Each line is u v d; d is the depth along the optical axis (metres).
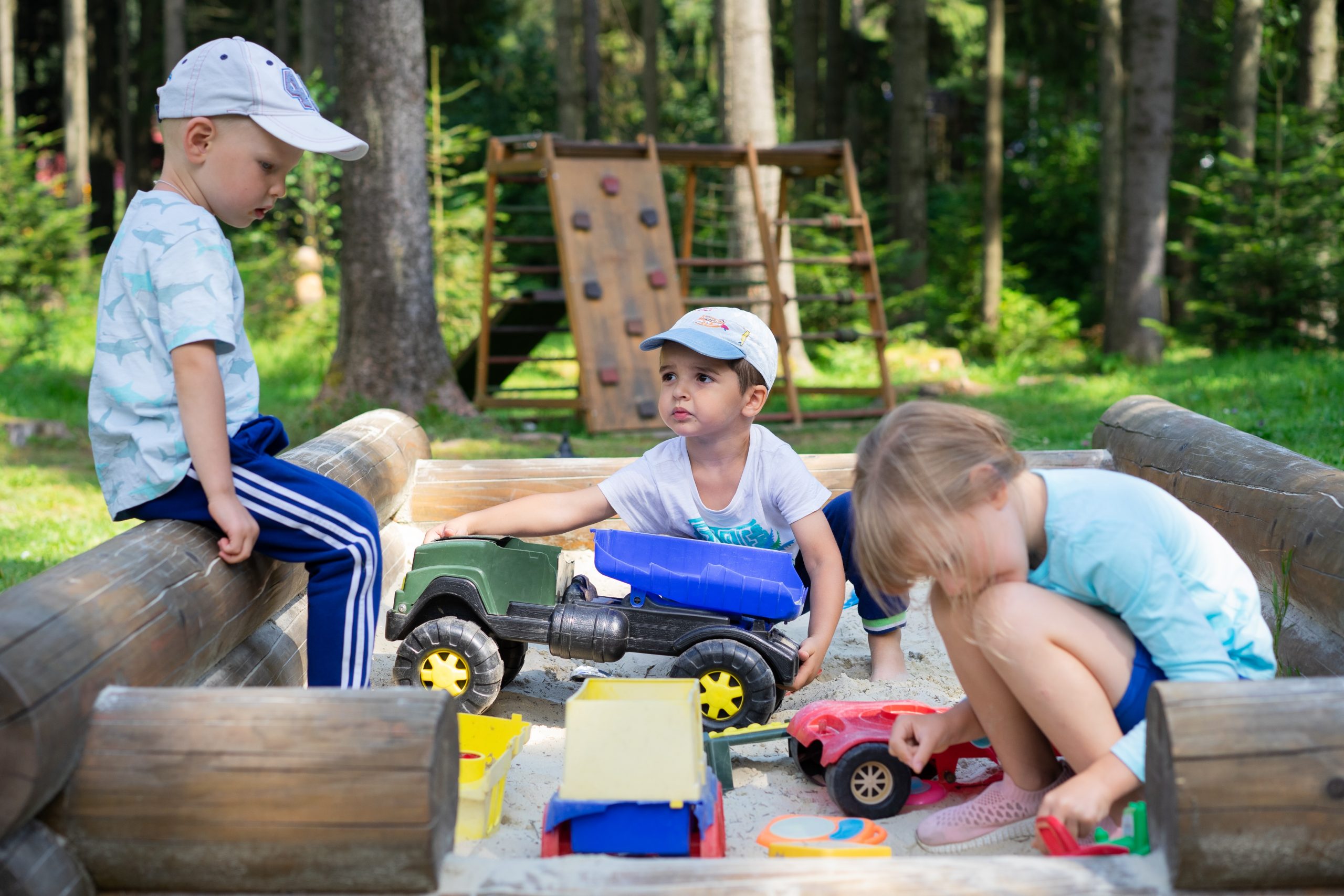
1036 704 1.98
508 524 3.08
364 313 9.24
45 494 6.62
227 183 2.48
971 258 18.59
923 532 1.92
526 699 3.13
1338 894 1.72
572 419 10.23
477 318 13.60
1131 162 13.40
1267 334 12.84
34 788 1.64
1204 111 17.84
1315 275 12.23
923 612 3.89
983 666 2.08
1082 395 10.70
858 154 27.14
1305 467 3.15
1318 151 12.41
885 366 10.29
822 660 2.99
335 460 3.57
